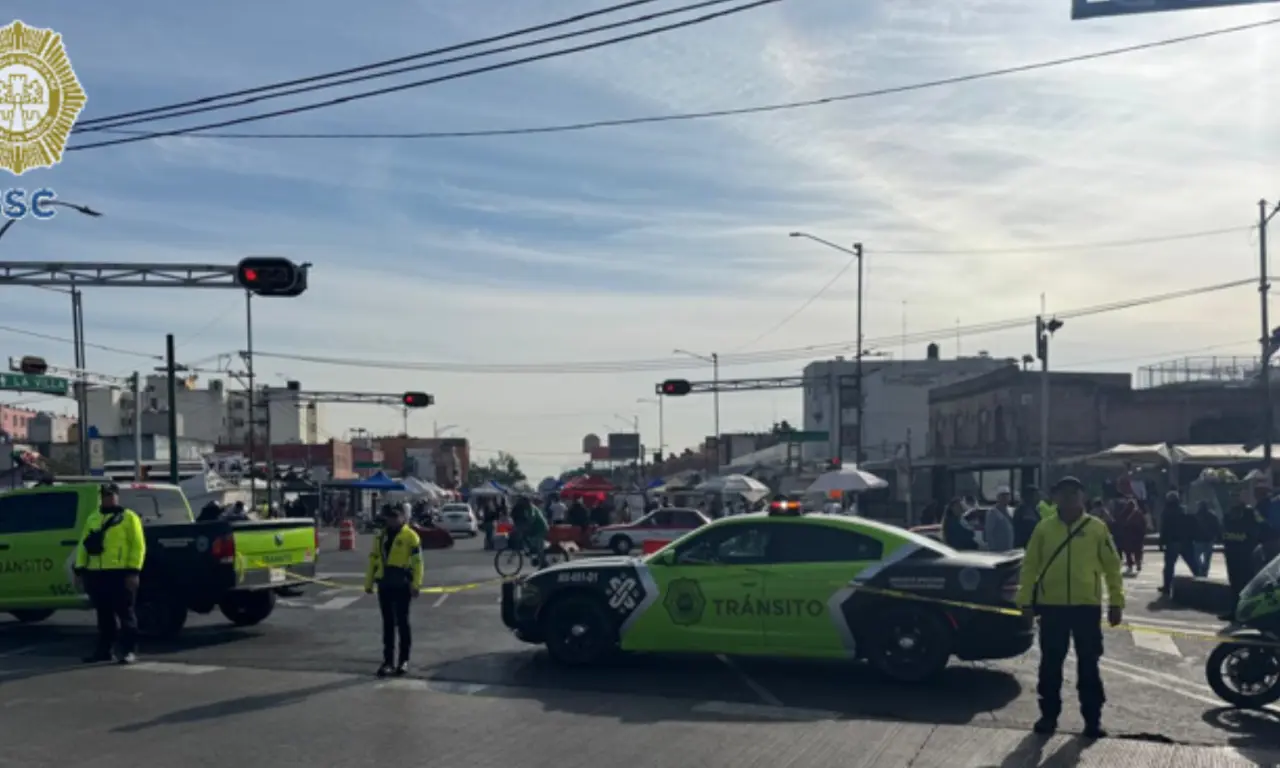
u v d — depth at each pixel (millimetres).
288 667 12352
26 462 39188
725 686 11023
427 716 9711
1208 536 19609
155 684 11359
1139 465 36188
